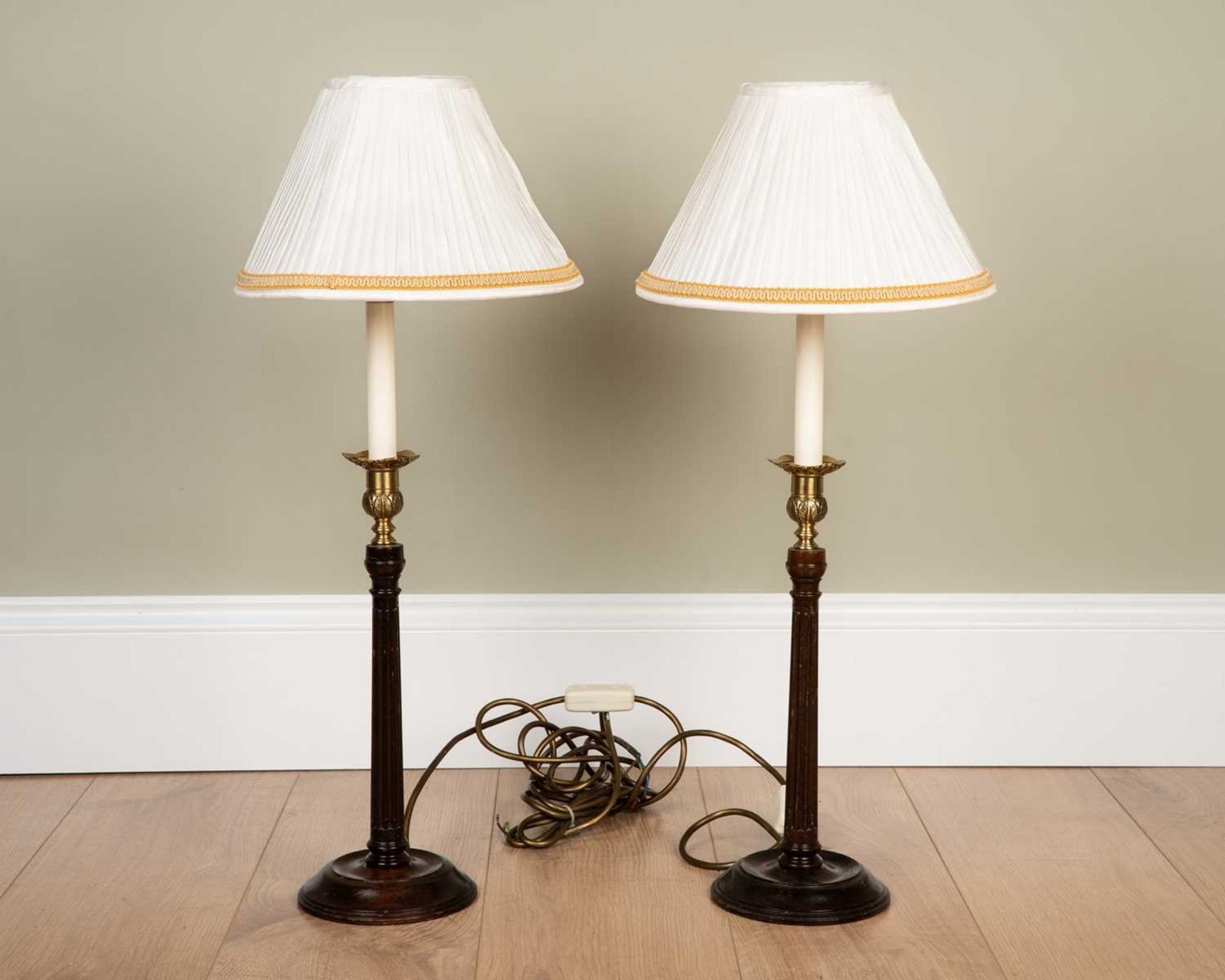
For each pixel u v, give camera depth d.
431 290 1.46
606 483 2.07
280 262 1.48
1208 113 2.00
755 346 2.04
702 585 2.10
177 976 1.53
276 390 2.04
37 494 2.05
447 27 1.97
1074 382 2.06
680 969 1.55
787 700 2.10
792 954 1.58
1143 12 1.98
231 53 1.96
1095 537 2.10
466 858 1.81
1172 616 2.09
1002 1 1.98
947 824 1.92
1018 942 1.61
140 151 1.98
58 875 1.76
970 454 2.07
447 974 1.54
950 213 1.56
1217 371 2.06
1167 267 2.04
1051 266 2.04
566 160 2.00
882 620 2.09
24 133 1.97
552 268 1.55
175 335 2.02
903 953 1.59
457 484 2.06
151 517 2.06
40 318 2.01
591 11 1.97
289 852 1.83
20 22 1.95
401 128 1.50
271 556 2.07
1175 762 2.11
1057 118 2.00
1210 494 2.09
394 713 1.68
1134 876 1.77
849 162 1.49
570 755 1.93
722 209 1.50
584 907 1.69
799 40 1.98
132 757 2.09
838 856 1.74
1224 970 1.56
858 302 1.44
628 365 2.04
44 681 2.07
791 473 1.66
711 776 2.08
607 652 2.09
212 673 2.07
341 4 1.96
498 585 2.09
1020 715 2.11
